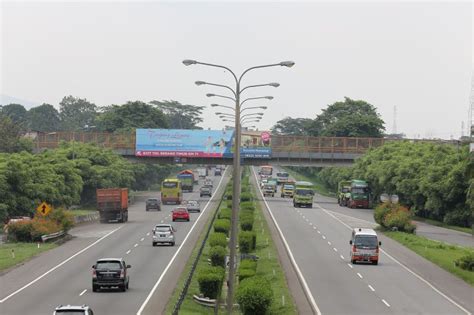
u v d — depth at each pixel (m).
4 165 92.44
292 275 53.94
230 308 38.75
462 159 105.69
